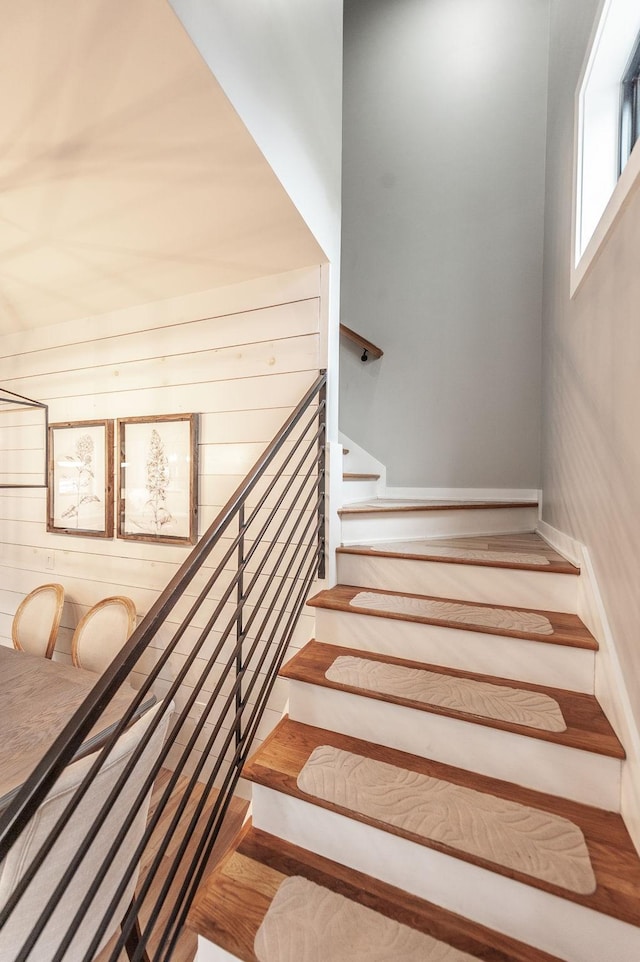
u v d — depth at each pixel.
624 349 1.02
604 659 1.12
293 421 1.38
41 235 1.50
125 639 1.86
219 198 1.29
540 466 2.41
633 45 1.35
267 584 1.27
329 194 1.64
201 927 0.87
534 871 0.84
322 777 1.09
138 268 1.75
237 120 0.98
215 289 1.93
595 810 0.99
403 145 2.83
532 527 2.38
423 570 1.65
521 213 2.51
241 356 1.89
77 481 2.32
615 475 1.07
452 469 2.67
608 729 1.05
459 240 2.66
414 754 1.19
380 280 2.88
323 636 1.57
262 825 1.11
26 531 2.55
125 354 2.17
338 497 1.79
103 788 0.91
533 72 2.49
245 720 1.84
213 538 1.00
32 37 0.79
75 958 0.93
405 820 0.96
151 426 2.09
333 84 1.66
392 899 0.93
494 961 0.81
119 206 1.33
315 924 0.88
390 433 2.83
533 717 1.10
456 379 2.66
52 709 1.26
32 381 2.48
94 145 1.06
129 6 0.73
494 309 2.57
